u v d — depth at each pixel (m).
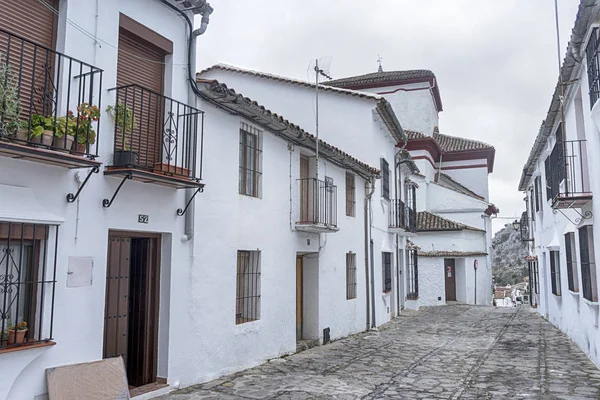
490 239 29.27
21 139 4.76
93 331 5.80
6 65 4.73
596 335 9.45
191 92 7.60
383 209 16.67
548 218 15.12
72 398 5.33
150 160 6.91
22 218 4.98
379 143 16.05
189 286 7.40
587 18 7.42
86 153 5.33
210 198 7.91
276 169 10.05
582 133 9.70
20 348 4.91
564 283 13.31
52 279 5.37
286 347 10.23
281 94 16.05
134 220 6.44
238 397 6.95
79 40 5.84
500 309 21.45
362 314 14.32
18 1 5.36
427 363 9.83
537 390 7.76
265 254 9.53
